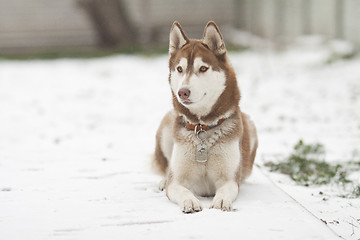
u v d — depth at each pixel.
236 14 21.75
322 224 3.16
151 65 15.21
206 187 4.07
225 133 3.89
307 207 3.74
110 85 12.20
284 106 8.88
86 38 20.64
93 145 6.33
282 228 3.07
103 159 5.45
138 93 11.03
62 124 7.99
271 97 9.75
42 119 8.44
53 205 3.67
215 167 3.90
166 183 4.03
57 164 5.23
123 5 19.70
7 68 15.34
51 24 20.48
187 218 3.28
